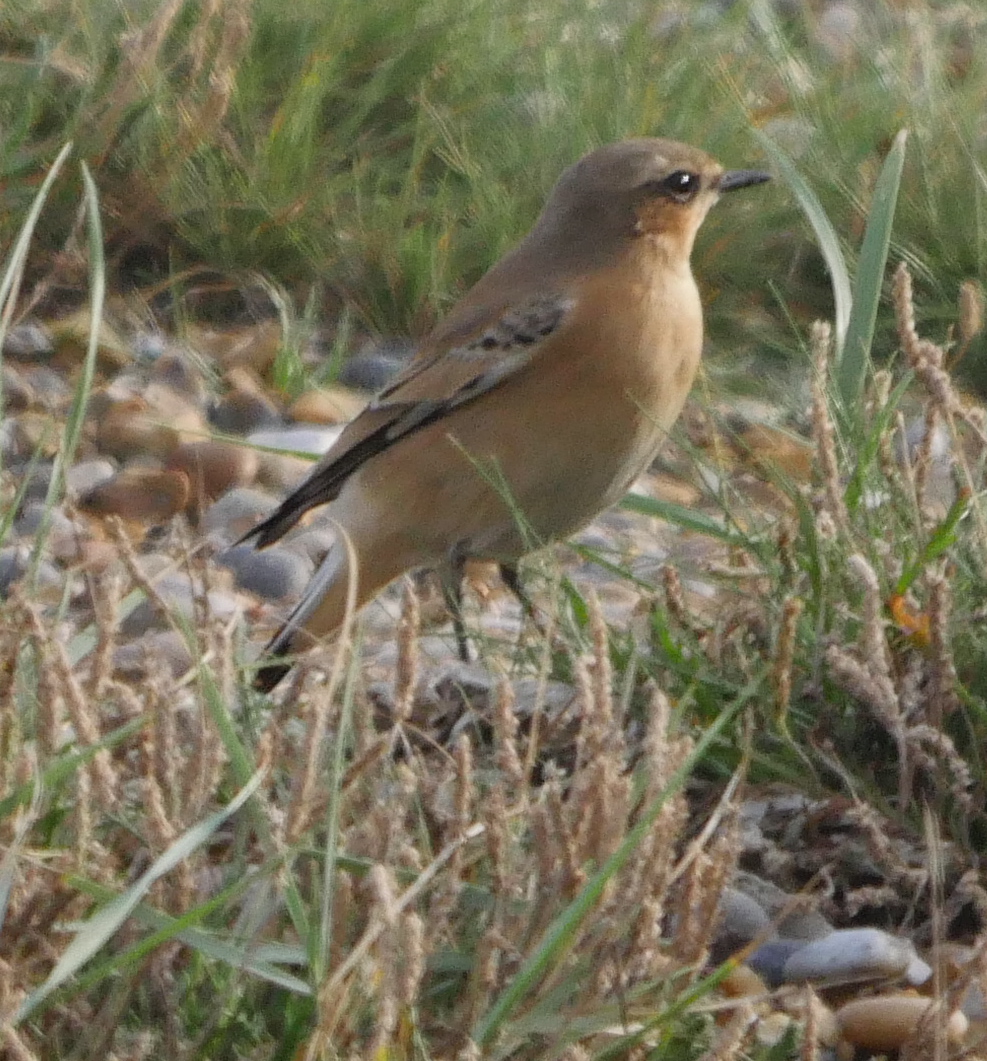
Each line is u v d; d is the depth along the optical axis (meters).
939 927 7.38
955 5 19.98
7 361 14.55
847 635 9.05
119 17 16.03
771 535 9.87
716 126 15.98
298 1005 6.51
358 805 7.34
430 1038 6.57
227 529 12.84
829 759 8.59
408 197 15.47
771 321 15.22
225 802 7.59
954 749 8.44
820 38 18.44
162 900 6.62
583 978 6.54
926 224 15.34
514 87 16.31
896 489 9.60
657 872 6.60
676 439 10.70
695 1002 6.80
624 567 10.90
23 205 15.10
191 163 15.34
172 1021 6.41
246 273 15.44
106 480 13.17
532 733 7.32
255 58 16.11
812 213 11.82
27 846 6.81
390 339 15.32
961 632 8.98
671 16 17.80
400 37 16.28
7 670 6.94
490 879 7.05
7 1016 5.94
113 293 15.34
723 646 9.23
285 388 14.51
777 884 8.52
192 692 8.16
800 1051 6.85
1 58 15.62
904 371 14.09
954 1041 7.27
